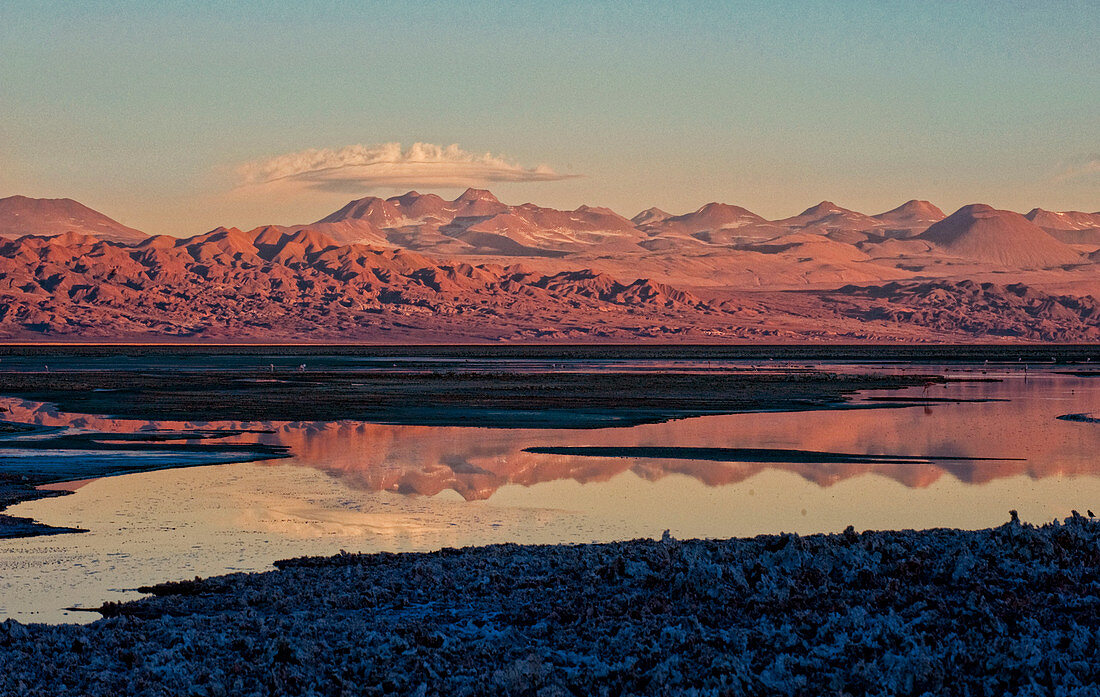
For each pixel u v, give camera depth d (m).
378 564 24.44
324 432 59.81
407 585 21.72
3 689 16.11
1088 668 15.20
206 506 34.34
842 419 68.38
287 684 16.25
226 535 29.50
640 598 19.95
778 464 45.66
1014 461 46.59
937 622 17.45
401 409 76.06
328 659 17.38
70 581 24.02
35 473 41.75
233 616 19.80
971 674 15.55
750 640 17.22
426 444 53.47
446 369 153.88
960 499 36.12
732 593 19.61
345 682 16.20
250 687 16.23
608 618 18.97
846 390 100.81
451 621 19.58
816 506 34.59
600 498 36.25
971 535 22.94
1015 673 15.30
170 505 34.53
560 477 41.53
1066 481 40.53
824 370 153.12
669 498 36.28
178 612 20.75
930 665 15.45
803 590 19.62
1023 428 62.19
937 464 45.59
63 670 16.95
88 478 40.72
